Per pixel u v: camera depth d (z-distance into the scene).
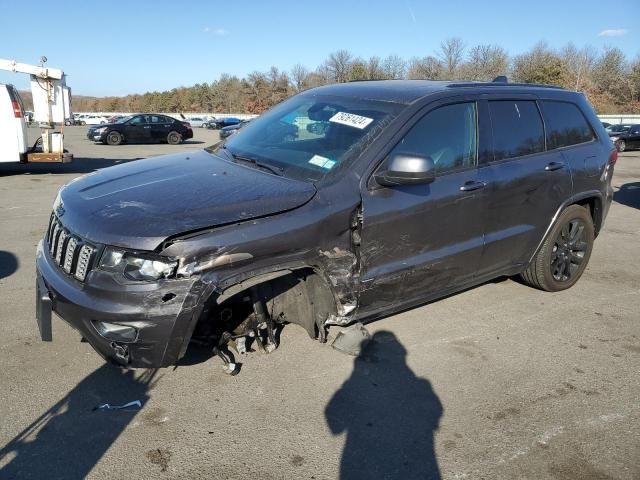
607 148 5.31
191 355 3.63
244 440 2.86
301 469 2.67
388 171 3.39
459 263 4.03
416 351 3.87
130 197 3.12
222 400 3.18
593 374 3.67
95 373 3.40
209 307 3.02
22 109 12.27
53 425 2.90
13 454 2.67
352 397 3.28
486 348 3.97
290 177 3.45
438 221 3.77
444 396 3.34
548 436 3.00
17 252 5.94
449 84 4.23
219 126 50.81
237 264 2.90
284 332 3.99
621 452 2.89
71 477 2.55
